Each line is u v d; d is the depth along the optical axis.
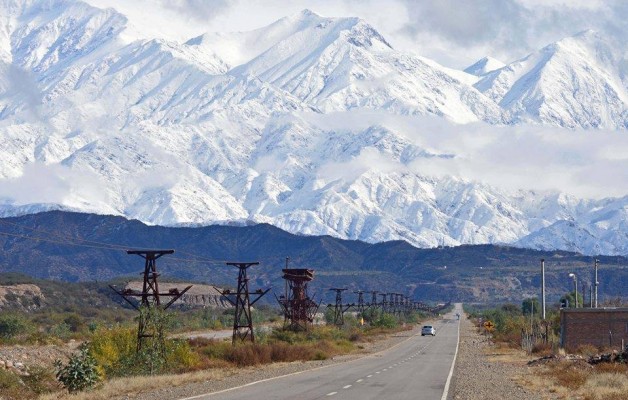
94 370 76.50
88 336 154.88
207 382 82.25
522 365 112.69
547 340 156.00
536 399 68.88
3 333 165.50
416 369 103.19
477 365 113.00
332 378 87.31
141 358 95.38
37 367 95.56
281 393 70.31
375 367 106.88
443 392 73.19
